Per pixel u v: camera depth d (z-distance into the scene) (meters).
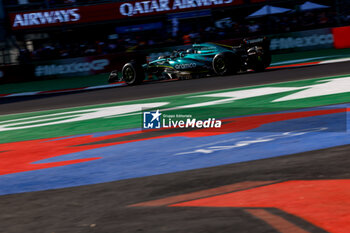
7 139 14.79
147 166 8.65
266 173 7.14
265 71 27.20
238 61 25.61
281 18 49.09
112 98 23.45
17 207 6.72
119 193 6.89
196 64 25.94
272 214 5.15
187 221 5.20
